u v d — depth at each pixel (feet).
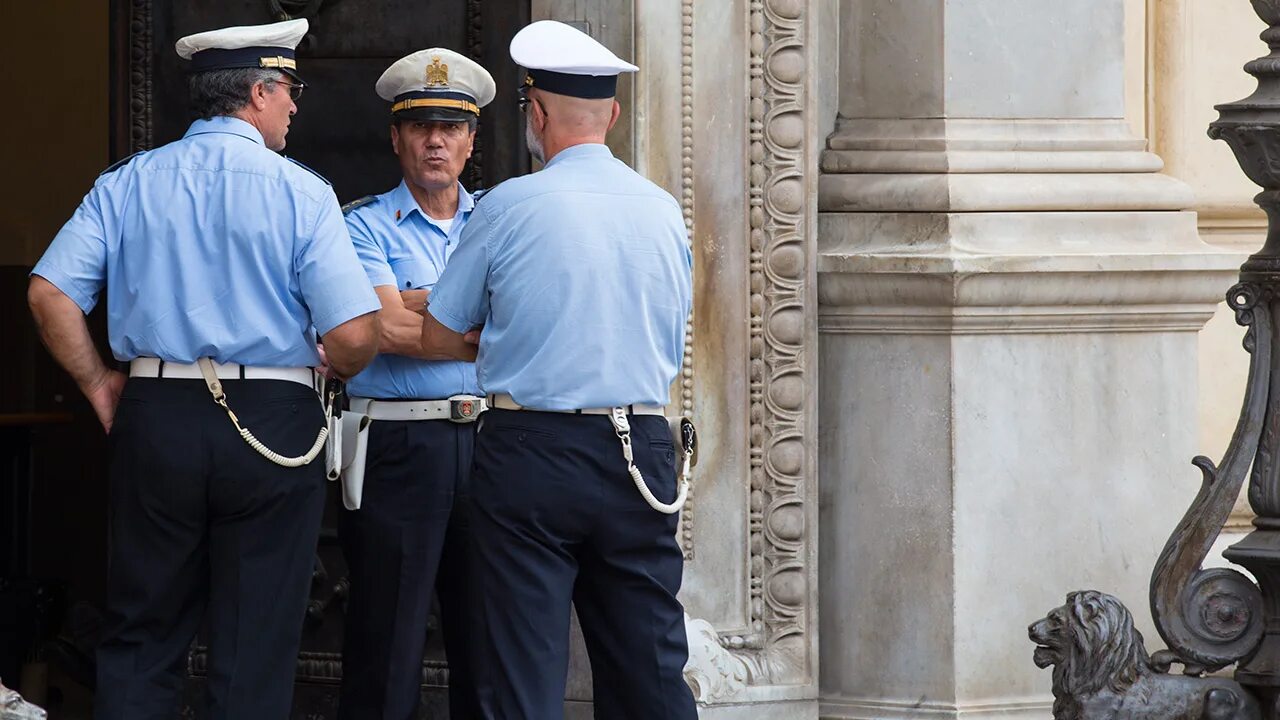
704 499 52.21
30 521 70.44
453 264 39.40
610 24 50.03
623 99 50.06
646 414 39.11
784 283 52.75
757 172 52.29
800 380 52.90
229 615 40.11
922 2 53.47
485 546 38.78
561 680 38.63
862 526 53.36
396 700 45.21
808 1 52.60
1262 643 47.60
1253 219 63.93
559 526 38.47
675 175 51.03
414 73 45.37
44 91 78.59
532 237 38.29
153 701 40.09
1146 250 53.31
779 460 52.95
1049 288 52.03
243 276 39.75
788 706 52.75
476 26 50.96
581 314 38.24
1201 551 48.11
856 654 53.57
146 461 39.55
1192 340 54.75
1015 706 52.60
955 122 53.42
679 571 39.93
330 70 51.96
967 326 51.88
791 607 53.21
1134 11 62.13
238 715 40.01
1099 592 48.39
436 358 40.40
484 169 51.16
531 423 38.42
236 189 39.86
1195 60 62.69
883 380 52.90
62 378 77.41
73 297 39.78
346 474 44.01
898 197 52.85
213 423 39.60
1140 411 53.98
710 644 51.24
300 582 40.93
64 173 78.64
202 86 40.78
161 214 39.78
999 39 53.67
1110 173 54.39
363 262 45.50
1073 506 53.21
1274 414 47.83
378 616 45.34
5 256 78.13
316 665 52.06
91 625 65.67
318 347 42.91
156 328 39.55
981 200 52.37
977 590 52.34
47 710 63.87
